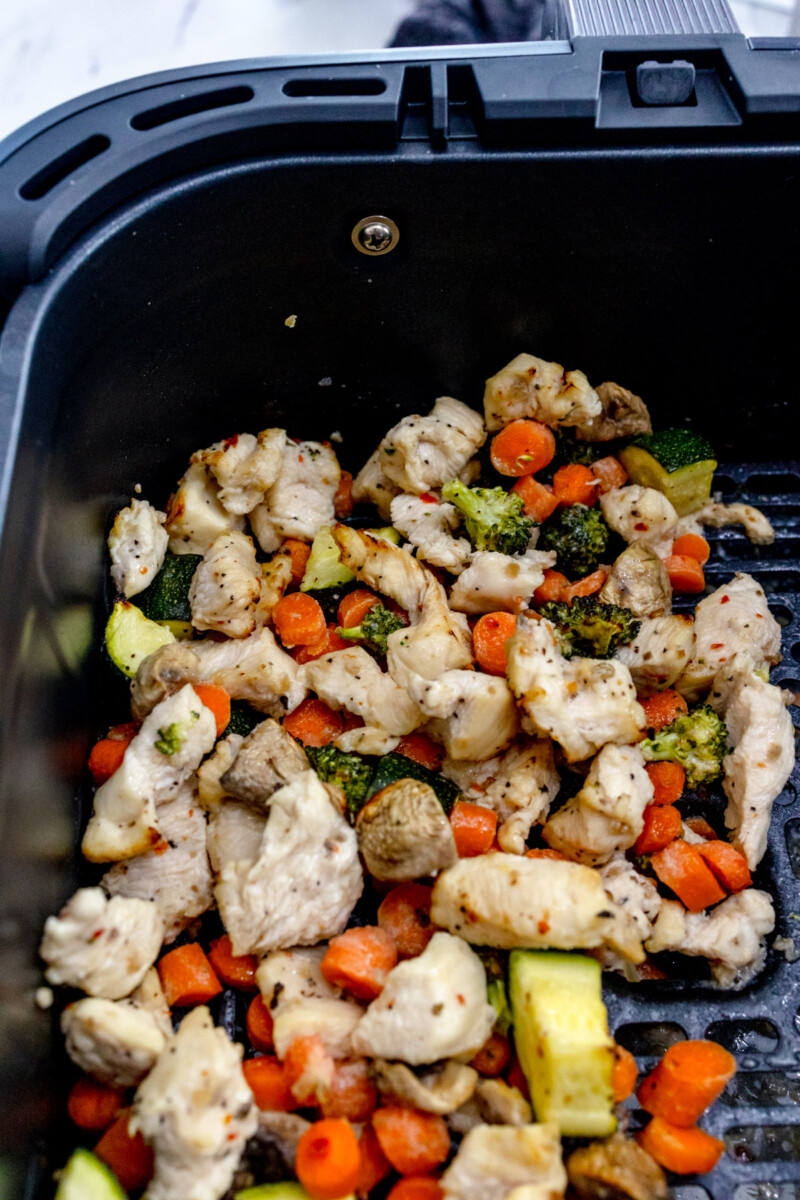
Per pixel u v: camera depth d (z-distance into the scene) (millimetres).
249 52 621
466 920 380
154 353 436
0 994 344
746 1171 376
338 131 409
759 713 421
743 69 415
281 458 466
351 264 440
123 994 379
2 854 346
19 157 400
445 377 478
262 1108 376
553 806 427
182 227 414
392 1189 369
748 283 451
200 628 438
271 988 383
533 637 408
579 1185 364
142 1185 371
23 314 381
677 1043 390
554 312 460
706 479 475
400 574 439
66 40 616
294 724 435
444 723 414
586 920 372
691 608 468
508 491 479
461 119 420
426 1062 367
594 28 428
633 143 417
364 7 619
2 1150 339
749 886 412
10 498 359
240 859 396
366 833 390
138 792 395
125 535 437
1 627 350
